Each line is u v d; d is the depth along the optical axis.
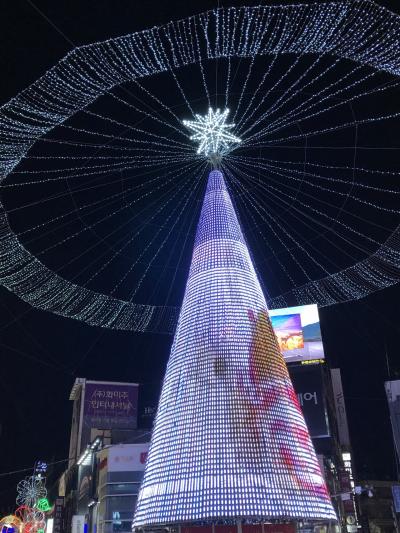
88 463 46.00
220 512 13.55
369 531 50.94
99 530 35.25
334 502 38.19
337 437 53.00
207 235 19.48
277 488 14.00
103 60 15.59
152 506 14.55
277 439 14.92
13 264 22.92
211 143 20.94
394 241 24.09
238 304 17.53
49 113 16.58
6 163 17.73
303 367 45.03
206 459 14.45
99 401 56.22
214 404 15.34
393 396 44.38
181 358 16.89
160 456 15.35
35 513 43.53
